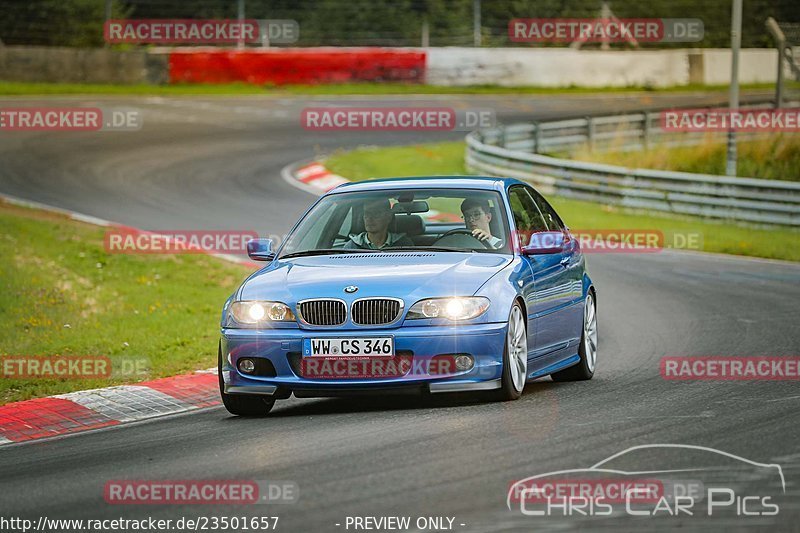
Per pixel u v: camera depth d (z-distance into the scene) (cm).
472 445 2300
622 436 2356
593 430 2427
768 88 18438
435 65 16612
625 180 9075
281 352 2767
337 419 2709
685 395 2927
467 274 2828
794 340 3994
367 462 2192
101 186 9025
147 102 14300
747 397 2862
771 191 8394
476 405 2794
